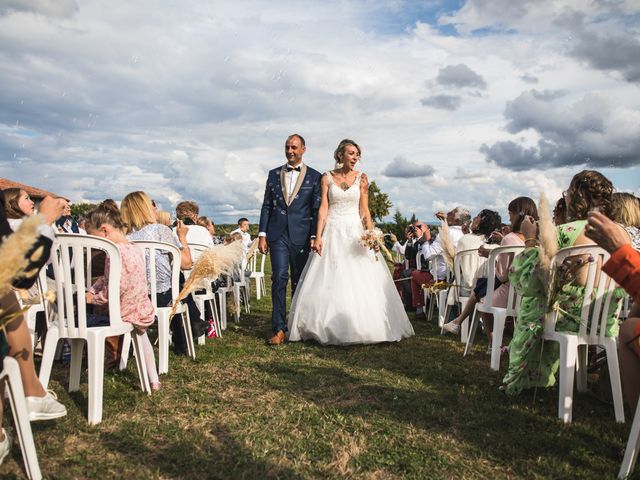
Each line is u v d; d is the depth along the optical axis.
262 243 5.51
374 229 5.12
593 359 3.68
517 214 4.38
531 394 3.39
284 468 2.29
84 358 4.26
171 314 3.79
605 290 2.87
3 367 2.11
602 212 3.01
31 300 2.10
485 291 4.68
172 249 4.24
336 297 4.96
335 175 5.39
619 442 2.55
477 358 4.50
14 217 4.35
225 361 4.29
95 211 3.49
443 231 5.85
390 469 2.29
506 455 2.44
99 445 2.51
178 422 2.83
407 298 7.84
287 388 3.49
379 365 4.15
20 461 2.29
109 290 3.00
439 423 2.84
